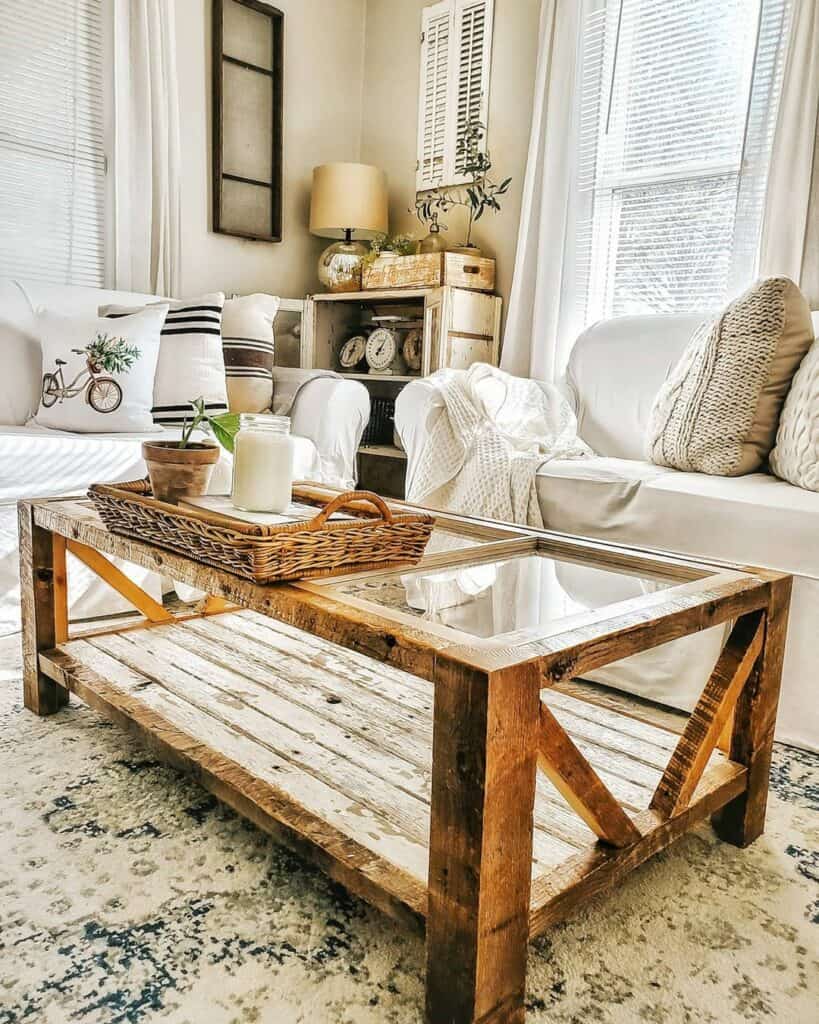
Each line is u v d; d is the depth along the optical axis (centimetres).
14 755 139
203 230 356
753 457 199
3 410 251
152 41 319
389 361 348
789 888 109
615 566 120
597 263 311
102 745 144
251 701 133
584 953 94
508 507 213
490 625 89
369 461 352
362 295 345
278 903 102
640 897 106
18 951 91
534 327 315
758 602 110
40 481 203
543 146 312
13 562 200
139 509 118
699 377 205
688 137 285
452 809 75
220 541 103
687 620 96
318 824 96
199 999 85
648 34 293
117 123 317
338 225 359
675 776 104
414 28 376
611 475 193
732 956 95
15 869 107
